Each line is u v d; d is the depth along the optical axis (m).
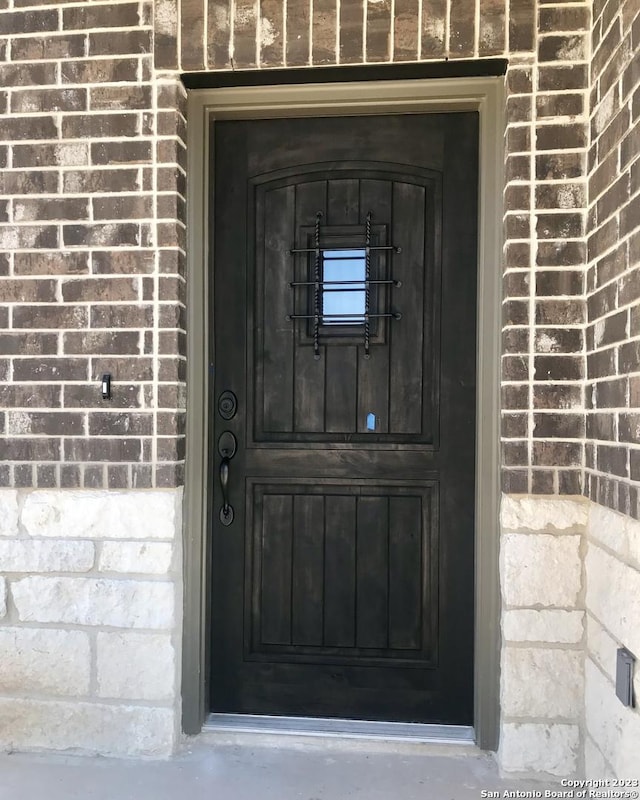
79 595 2.29
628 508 1.71
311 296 2.42
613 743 1.82
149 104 2.25
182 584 2.30
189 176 2.34
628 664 1.70
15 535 2.30
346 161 2.41
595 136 2.02
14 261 2.31
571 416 2.10
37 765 2.21
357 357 2.41
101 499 2.27
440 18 2.14
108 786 2.09
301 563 2.43
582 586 2.09
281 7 2.20
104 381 2.26
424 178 2.38
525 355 2.12
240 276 2.44
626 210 1.76
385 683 2.40
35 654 2.30
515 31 2.11
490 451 2.23
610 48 1.90
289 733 2.34
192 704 2.34
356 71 2.22
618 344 1.80
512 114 2.12
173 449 2.25
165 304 2.25
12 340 2.31
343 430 2.41
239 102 2.32
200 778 2.13
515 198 2.12
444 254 2.36
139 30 2.26
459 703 2.36
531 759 2.11
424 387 2.38
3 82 2.31
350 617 2.41
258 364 2.44
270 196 2.44
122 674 2.27
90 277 2.28
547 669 2.11
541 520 2.11
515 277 2.12
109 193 2.27
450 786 2.08
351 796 2.03
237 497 2.45
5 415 2.31
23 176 2.30
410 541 2.39
